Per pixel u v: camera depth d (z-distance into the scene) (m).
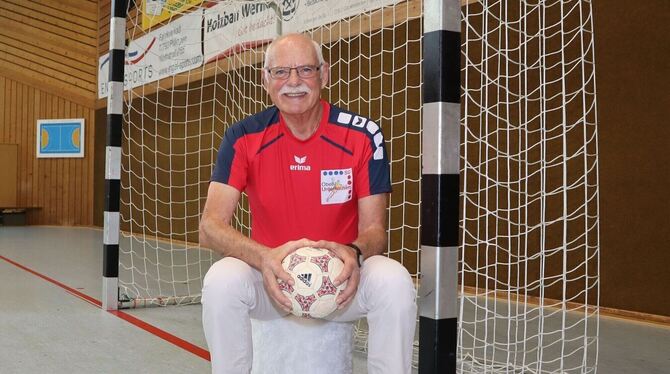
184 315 3.91
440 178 1.59
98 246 8.22
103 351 2.96
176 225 9.01
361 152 1.92
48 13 11.96
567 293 4.32
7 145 11.93
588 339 3.37
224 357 1.61
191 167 8.59
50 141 11.91
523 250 4.57
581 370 2.70
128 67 9.49
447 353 1.60
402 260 5.36
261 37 6.49
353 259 1.70
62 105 11.88
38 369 2.64
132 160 9.99
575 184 4.29
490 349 3.15
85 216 11.78
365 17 5.60
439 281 1.59
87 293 4.66
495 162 4.77
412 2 5.20
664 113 3.85
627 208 4.02
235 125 2.00
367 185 1.92
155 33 8.70
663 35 3.86
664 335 3.48
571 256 4.30
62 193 11.91
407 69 5.25
